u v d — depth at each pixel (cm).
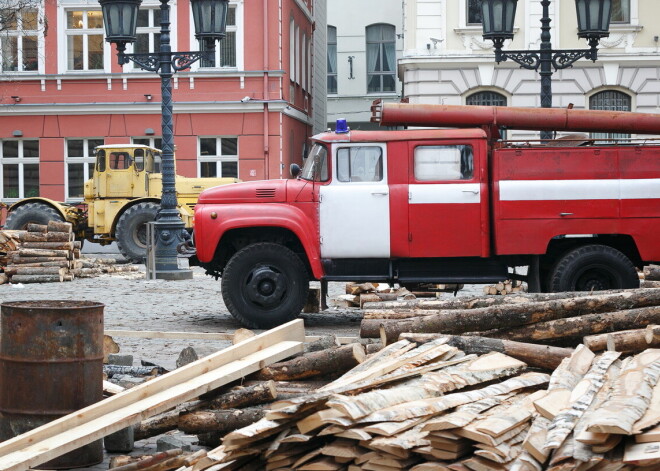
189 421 671
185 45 3812
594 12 1911
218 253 1445
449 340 728
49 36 3819
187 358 789
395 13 5891
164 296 1869
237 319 1390
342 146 1381
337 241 1378
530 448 493
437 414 554
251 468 561
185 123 3797
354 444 536
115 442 702
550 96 1947
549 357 723
